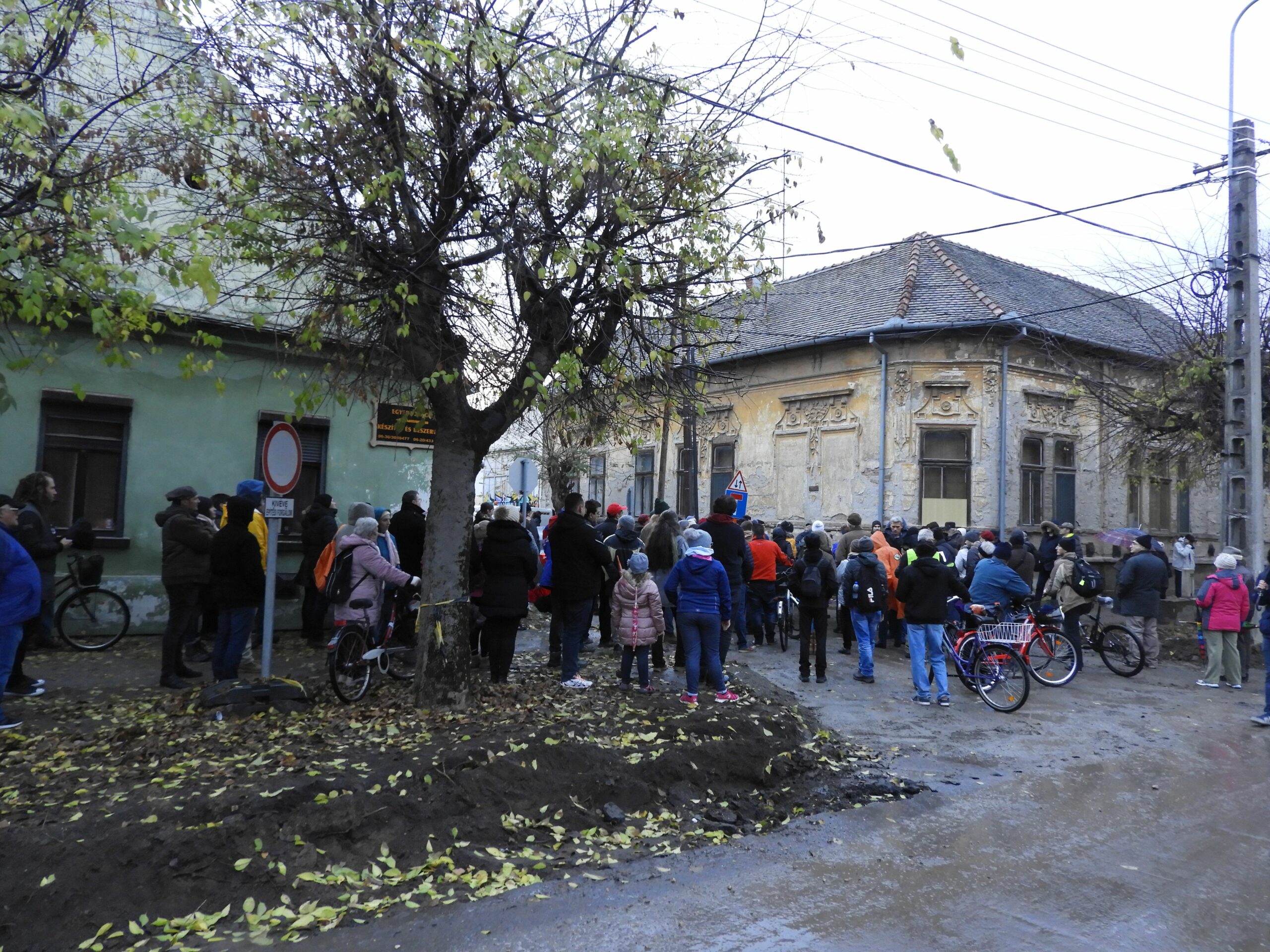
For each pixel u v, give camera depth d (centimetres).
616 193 742
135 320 634
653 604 857
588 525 885
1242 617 1107
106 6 689
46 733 654
